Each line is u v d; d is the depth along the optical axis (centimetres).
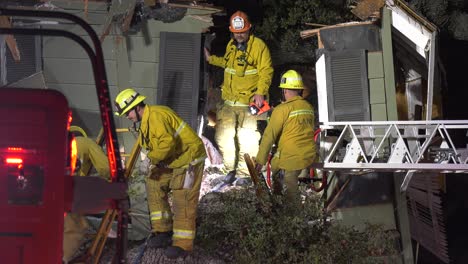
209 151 1009
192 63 892
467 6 1279
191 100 892
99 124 880
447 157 872
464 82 1426
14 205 400
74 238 500
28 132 402
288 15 1241
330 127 908
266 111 944
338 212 930
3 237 401
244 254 794
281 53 1284
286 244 796
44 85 876
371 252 858
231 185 945
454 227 1340
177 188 739
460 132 1321
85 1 861
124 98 711
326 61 944
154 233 770
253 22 1291
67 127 411
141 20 881
